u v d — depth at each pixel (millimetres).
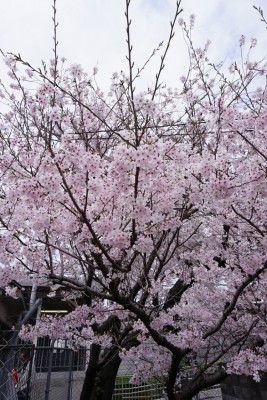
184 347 3799
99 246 2785
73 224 3027
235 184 2934
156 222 3020
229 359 4824
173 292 5555
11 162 3018
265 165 2986
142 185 2906
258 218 3707
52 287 5145
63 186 2781
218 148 3250
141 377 4816
